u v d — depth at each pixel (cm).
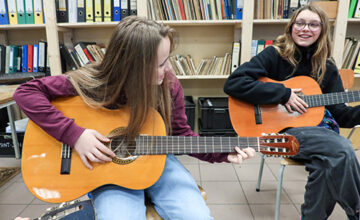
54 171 88
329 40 151
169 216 86
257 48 235
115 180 89
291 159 132
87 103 93
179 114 110
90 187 87
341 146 114
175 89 107
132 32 81
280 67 158
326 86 158
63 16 228
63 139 87
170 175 98
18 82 187
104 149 88
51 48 228
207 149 94
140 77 84
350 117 149
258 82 147
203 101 258
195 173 204
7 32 266
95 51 237
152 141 94
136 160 92
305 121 144
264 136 94
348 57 235
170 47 89
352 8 224
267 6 224
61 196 86
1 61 239
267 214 153
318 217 120
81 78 94
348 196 112
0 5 225
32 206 161
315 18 143
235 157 95
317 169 118
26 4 226
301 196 172
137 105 88
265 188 182
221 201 166
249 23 221
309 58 155
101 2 224
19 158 224
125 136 93
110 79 90
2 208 159
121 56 84
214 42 267
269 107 149
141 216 83
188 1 226
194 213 83
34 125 93
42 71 244
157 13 228
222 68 246
